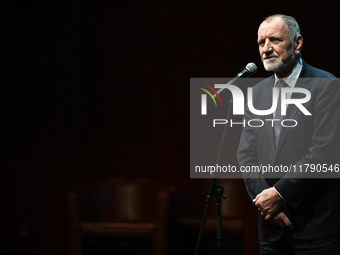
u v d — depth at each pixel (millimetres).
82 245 6219
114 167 8500
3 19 8703
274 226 3809
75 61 8648
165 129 8461
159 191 6918
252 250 6207
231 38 8414
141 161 8469
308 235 3598
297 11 8180
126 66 8617
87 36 8656
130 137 8523
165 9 8586
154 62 8586
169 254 6141
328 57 8070
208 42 8477
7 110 8609
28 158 8547
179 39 8547
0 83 8648
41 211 8477
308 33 8125
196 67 8492
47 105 8617
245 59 8359
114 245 6180
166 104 8500
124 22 8641
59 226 8422
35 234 8445
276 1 8258
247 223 6301
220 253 3811
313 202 3637
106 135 8562
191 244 6559
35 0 8672
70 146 8562
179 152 8383
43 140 8570
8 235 8477
